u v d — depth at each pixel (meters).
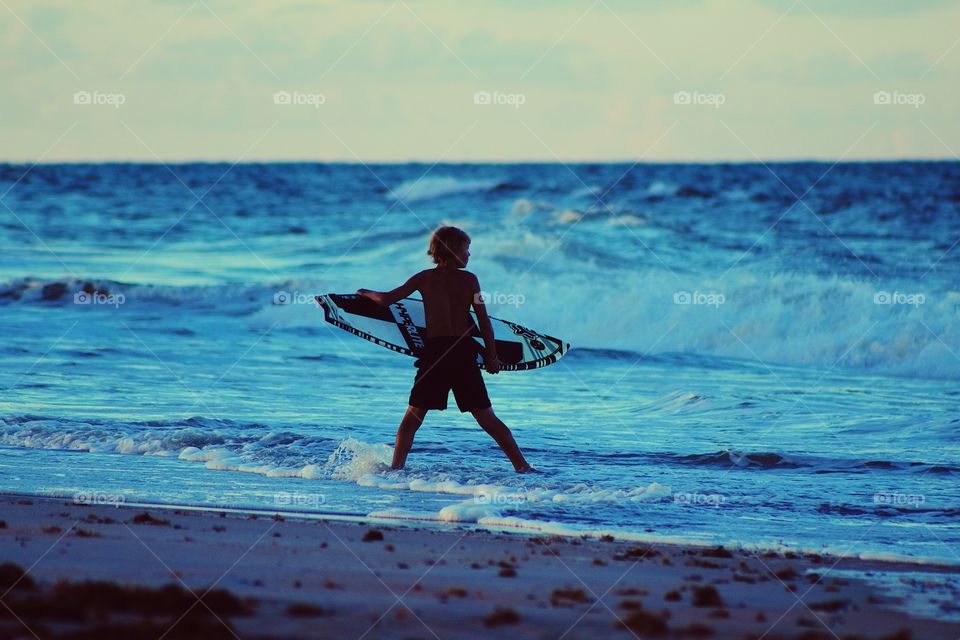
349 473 21.31
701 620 10.10
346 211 68.56
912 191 62.12
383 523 16.20
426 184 68.75
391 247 62.19
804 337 43.91
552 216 65.31
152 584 10.48
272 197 69.94
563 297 49.84
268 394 32.16
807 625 10.08
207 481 20.31
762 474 22.06
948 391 34.56
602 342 46.38
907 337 42.34
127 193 70.88
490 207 67.31
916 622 10.47
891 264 52.38
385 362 38.97
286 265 59.00
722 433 27.06
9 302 50.34
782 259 54.94
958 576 13.10
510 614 9.69
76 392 31.75
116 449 24.28
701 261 54.59
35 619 8.55
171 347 41.06
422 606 10.08
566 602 10.61
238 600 9.52
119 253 62.88
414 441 25.27
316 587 10.80
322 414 28.91
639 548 14.59
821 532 16.39
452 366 21.69
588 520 16.92
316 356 39.88
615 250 57.66
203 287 51.91
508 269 53.84
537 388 34.78
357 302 23.02
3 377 34.03
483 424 21.88
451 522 16.52
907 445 25.42
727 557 14.16
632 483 20.61
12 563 10.77
